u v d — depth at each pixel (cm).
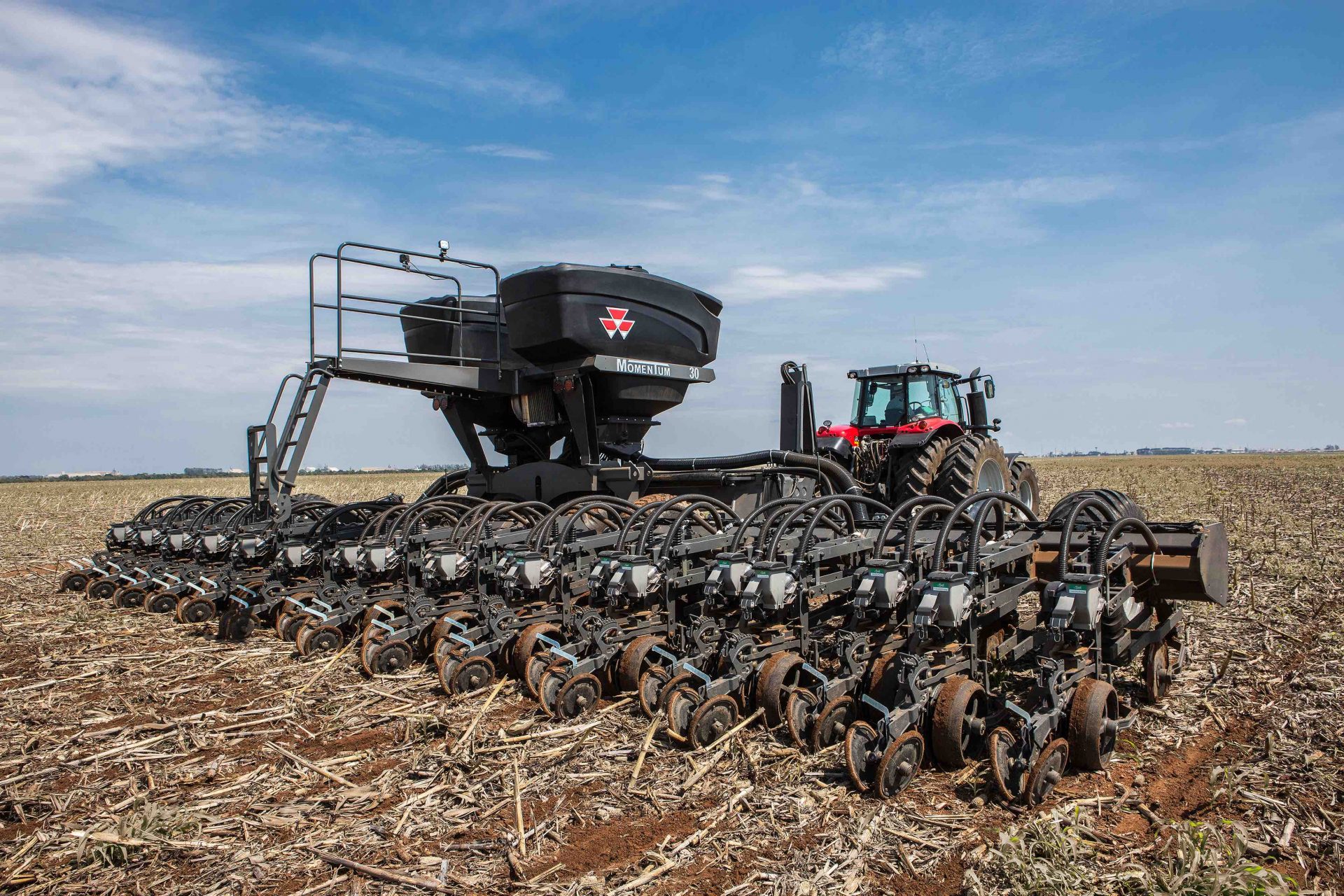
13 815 429
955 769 457
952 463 1018
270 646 739
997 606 506
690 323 905
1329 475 3731
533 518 732
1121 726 476
